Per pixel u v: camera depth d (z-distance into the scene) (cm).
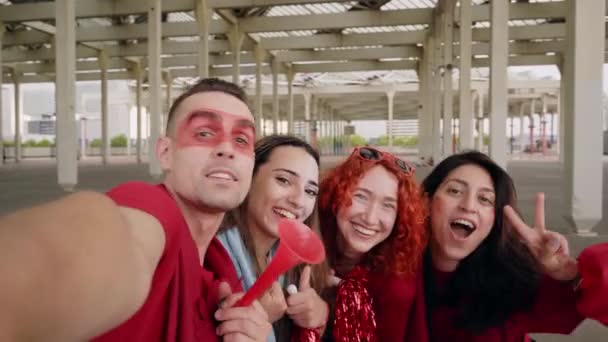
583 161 602
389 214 197
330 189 204
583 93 599
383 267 202
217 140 125
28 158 4688
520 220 200
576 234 614
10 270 45
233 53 2158
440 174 217
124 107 6812
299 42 2522
